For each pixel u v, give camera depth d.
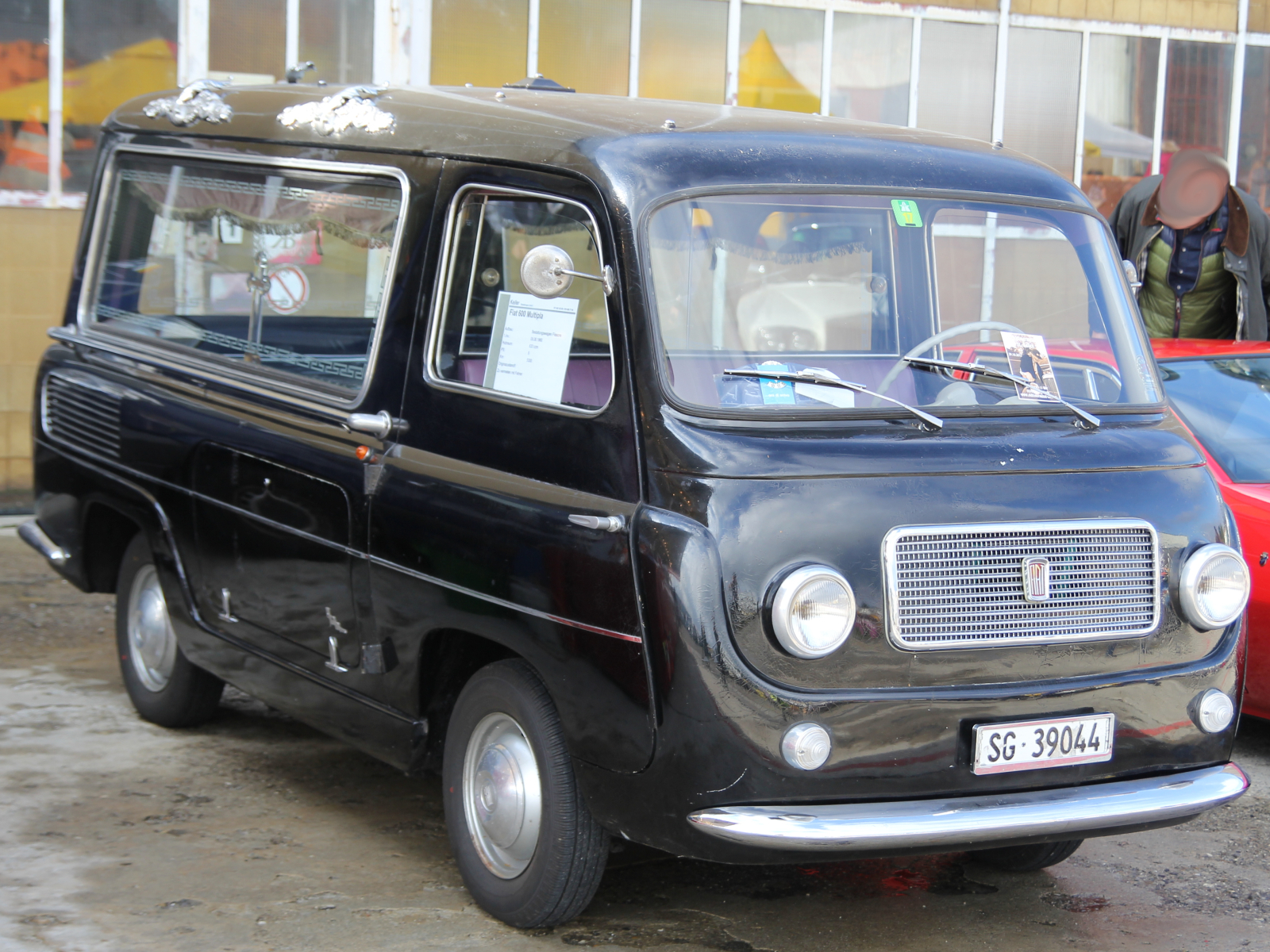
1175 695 4.04
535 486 4.00
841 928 4.30
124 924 4.12
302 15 9.47
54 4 8.88
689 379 3.85
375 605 4.46
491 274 4.26
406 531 4.31
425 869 4.63
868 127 4.70
